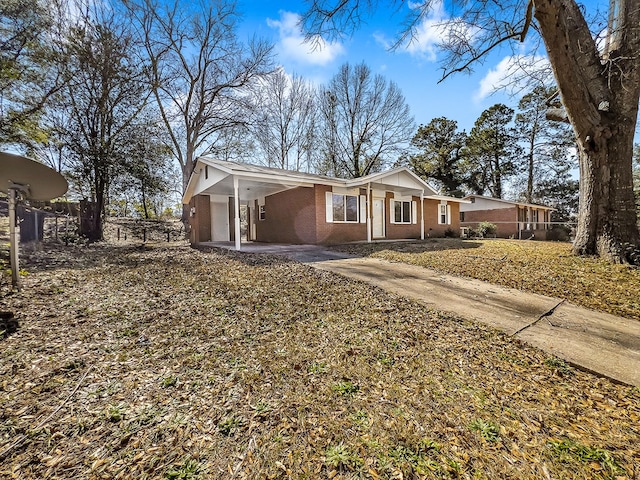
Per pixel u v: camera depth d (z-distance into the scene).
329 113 25.81
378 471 1.67
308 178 11.04
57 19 11.22
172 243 14.59
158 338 3.29
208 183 11.88
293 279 5.89
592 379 2.76
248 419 2.07
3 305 3.96
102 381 2.45
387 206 14.68
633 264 6.23
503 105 26.91
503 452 1.84
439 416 2.16
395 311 4.31
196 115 19.89
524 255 8.02
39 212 10.01
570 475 1.69
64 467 1.63
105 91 13.14
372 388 2.49
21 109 10.47
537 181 28.25
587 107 6.27
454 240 13.66
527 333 3.69
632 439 2.00
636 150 18.84
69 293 4.71
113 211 23.94
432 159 29.47
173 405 2.18
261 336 3.42
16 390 2.27
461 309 4.45
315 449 1.82
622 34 6.41
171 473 1.62
